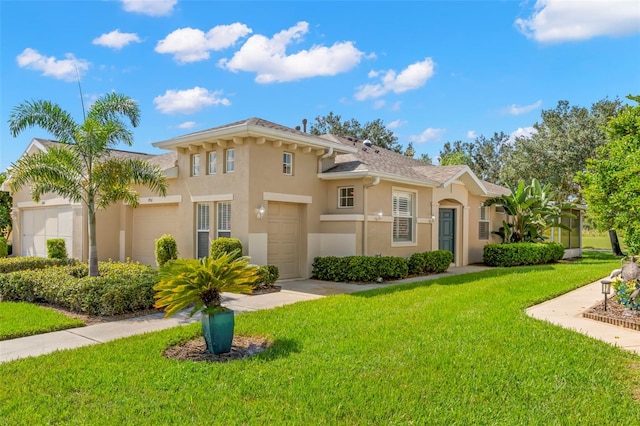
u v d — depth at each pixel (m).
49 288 8.77
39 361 5.40
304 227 13.33
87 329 7.16
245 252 11.63
